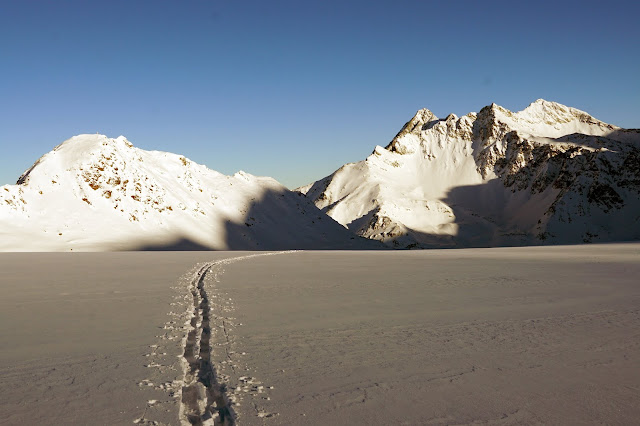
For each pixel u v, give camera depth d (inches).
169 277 1202.6
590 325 616.7
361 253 2972.4
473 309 737.6
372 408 331.6
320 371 413.4
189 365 434.0
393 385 379.6
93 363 431.5
